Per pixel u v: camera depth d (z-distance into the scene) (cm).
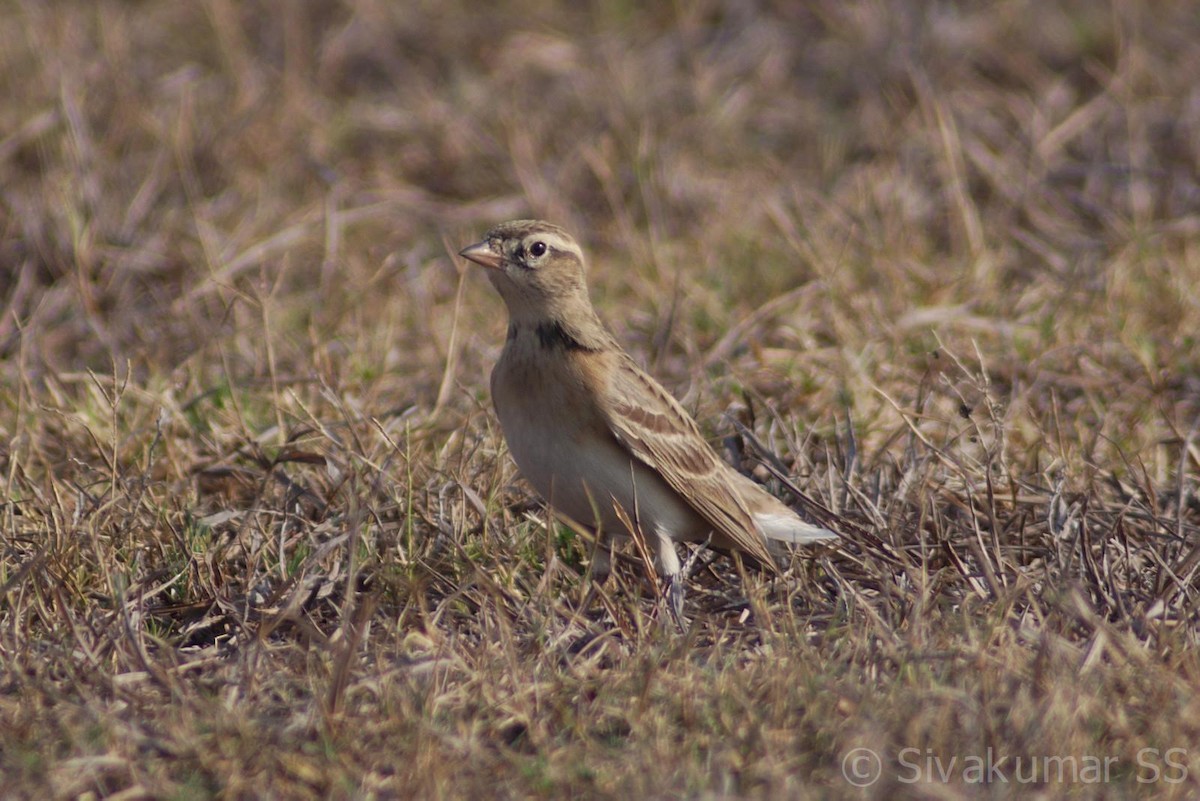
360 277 1623
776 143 2017
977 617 902
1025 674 796
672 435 1038
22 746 750
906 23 2205
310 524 1059
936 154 1883
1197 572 979
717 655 858
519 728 779
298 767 726
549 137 1978
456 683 823
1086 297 1533
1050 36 2198
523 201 1866
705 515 1037
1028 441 1230
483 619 911
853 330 1449
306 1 2305
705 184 1861
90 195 1719
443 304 1590
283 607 949
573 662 853
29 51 2045
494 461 1140
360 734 760
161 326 1523
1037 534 1081
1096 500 1088
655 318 1515
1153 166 1886
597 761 732
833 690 783
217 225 1734
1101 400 1334
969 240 1659
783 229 1648
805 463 1166
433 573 973
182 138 1845
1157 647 832
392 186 1880
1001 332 1444
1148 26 2173
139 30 2172
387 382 1388
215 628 962
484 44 2214
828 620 948
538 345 1035
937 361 1358
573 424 1028
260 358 1418
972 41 2177
